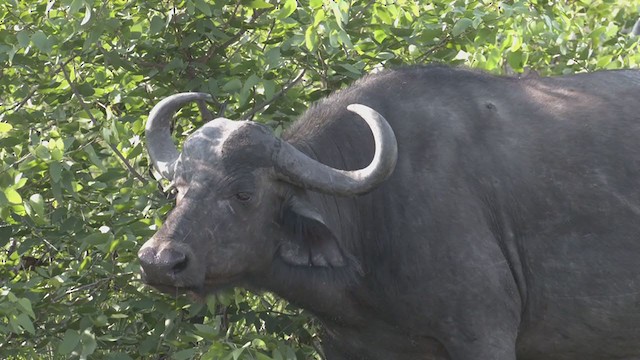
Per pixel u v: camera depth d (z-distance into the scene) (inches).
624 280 527.8
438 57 647.1
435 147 517.3
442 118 524.1
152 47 617.6
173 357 548.1
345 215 515.5
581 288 528.7
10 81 623.2
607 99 546.9
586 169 526.9
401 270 510.0
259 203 481.4
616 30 685.3
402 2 629.6
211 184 475.2
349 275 509.0
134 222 555.5
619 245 526.3
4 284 571.8
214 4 606.2
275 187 485.4
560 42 653.9
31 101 640.4
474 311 509.0
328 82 627.2
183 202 474.0
